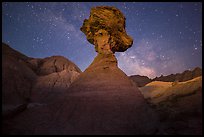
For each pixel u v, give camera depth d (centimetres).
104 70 1583
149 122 1235
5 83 1471
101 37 1738
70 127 1204
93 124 1212
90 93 1412
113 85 1459
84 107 1322
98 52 1734
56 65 2323
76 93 1444
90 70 1620
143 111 1298
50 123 1244
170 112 1553
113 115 1257
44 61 2352
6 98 1398
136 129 1184
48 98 1752
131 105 1323
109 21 1769
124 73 1653
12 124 1196
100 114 1266
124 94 1399
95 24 1778
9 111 1261
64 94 1482
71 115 1287
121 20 1866
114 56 1731
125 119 1235
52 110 1349
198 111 1589
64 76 2106
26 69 1948
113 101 1345
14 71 1661
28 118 1283
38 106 1430
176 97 1938
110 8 1830
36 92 1766
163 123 1392
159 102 2047
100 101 1346
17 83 1614
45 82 1922
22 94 1605
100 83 1477
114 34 1786
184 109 1662
